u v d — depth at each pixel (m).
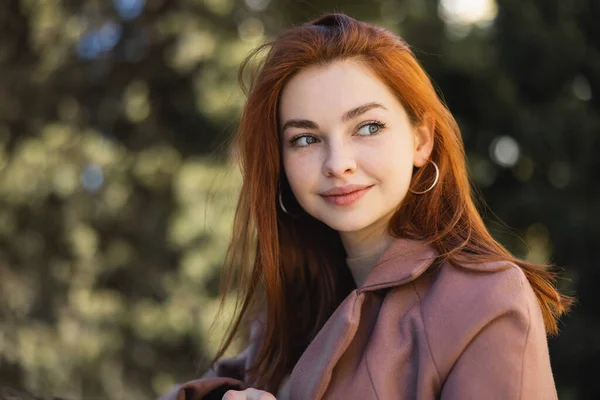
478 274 1.21
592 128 5.59
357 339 1.28
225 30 5.94
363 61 1.29
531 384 1.12
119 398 5.90
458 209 1.32
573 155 5.66
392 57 1.31
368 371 1.21
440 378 1.17
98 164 6.00
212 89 5.69
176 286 6.05
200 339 5.70
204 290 6.00
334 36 1.31
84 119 6.45
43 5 5.98
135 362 6.09
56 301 6.01
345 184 1.29
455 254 1.25
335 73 1.29
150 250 6.30
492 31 5.90
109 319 6.00
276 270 1.51
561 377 5.43
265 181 1.44
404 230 1.34
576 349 5.31
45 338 5.78
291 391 1.30
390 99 1.30
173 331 5.95
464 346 1.16
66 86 6.36
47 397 1.79
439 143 1.36
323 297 1.56
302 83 1.30
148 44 6.23
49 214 6.12
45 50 6.14
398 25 6.07
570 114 5.61
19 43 6.38
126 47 6.36
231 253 1.59
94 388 5.86
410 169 1.33
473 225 1.32
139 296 6.24
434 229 1.32
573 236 5.48
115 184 6.07
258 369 1.55
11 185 5.88
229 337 1.59
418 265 1.26
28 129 6.33
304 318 1.58
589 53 5.70
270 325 1.54
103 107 6.50
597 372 5.36
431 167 1.37
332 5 6.16
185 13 5.99
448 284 1.22
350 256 1.45
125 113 6.39
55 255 6.19
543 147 5.71
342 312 1.28
